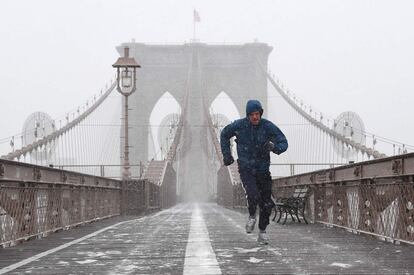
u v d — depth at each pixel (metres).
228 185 47.53
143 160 112.25
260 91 114.31
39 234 11.34
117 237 11.19
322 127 52.22
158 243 9.77
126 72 27.70
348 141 40.91
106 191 20.98
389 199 10.01
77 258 7.77
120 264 7.14
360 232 11.74
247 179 9.36
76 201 15.34
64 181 13.62
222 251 8.47
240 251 8.48
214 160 86.06
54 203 12.82
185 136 88.38
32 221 11.05
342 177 13.23
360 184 11.86
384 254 8.10
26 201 10.69
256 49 115.56
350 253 8.23
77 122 52.19
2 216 9.34
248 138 9.37
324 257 7.73
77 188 15.48
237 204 37.75
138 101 114.94
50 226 12.41
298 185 19.28
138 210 26.61
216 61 116.12
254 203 9.38
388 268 6.68
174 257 7.78
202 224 15.99
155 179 53.06
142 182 26.83
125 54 27.98
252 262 7.24
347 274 6.24
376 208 10.74
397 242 9.62
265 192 9.50
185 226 14.94
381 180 10.74
